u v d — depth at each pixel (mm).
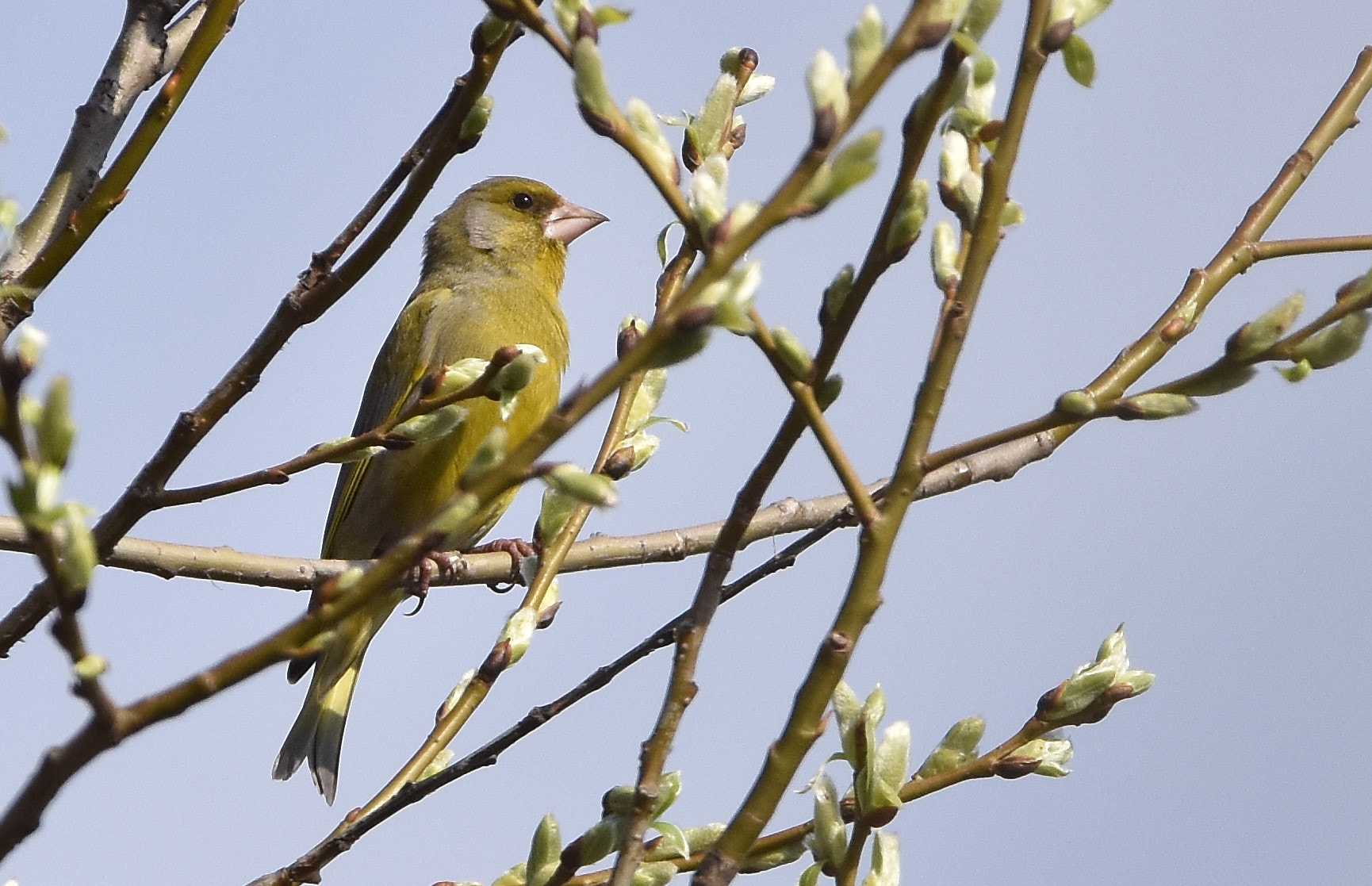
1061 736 6215
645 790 5469
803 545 7078
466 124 6266
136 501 6316
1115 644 6223
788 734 4961
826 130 3898
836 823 5242
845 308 4852
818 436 4930
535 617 7840
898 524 4957
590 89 4363
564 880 5902
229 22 6977
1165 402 4812
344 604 4227
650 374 8664
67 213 7898
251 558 8875
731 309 3904
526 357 6328
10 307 6617
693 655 5547
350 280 6387
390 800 6574
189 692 4164
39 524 3857
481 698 7617
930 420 4973
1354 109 6871
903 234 4688
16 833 4113
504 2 4477
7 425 3869
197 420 6336
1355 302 4922
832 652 4938
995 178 4992
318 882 6453
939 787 5934
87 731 4105
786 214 3918
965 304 4977
